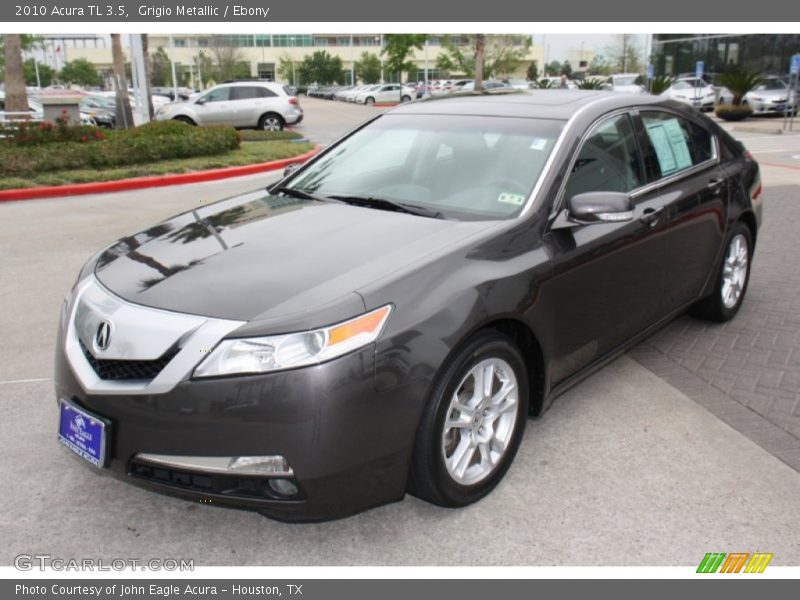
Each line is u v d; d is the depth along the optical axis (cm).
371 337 258
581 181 357
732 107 2502
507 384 313
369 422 258
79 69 9925
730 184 479
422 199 360
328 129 2447
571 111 384
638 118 415
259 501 256
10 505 307
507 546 284
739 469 333
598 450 350
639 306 397
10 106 1830
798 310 541
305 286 274
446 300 278
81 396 271
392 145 411
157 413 254
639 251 383
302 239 320
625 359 457
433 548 283
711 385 419
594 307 356
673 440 359
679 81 3145
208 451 252
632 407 393
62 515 302
